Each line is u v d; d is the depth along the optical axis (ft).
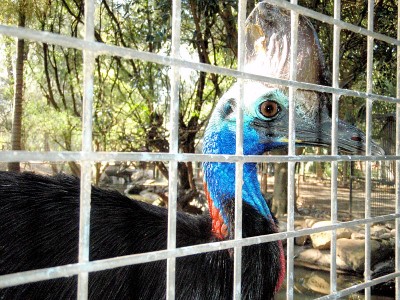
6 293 0.99
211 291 1.06
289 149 0.82
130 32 4.25
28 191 1.12
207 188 1.19
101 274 1.03
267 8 1.30
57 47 5.17
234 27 3.76
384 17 3.76
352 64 4.25
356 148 1.23
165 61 0.62
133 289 1.05
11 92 5.92
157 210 1.25
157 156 0.62
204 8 3.39
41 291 1.00
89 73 0.56
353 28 0.92
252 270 1.09
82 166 0.56
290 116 0.82
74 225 1.07
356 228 3.96
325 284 2.98
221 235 1.14
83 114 0.56
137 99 5.05
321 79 1.25
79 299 0.55
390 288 2.89
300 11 0.81
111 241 1.08
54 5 4.72
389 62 4.05
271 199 5.12
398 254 1.06
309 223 3.98
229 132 1.27
